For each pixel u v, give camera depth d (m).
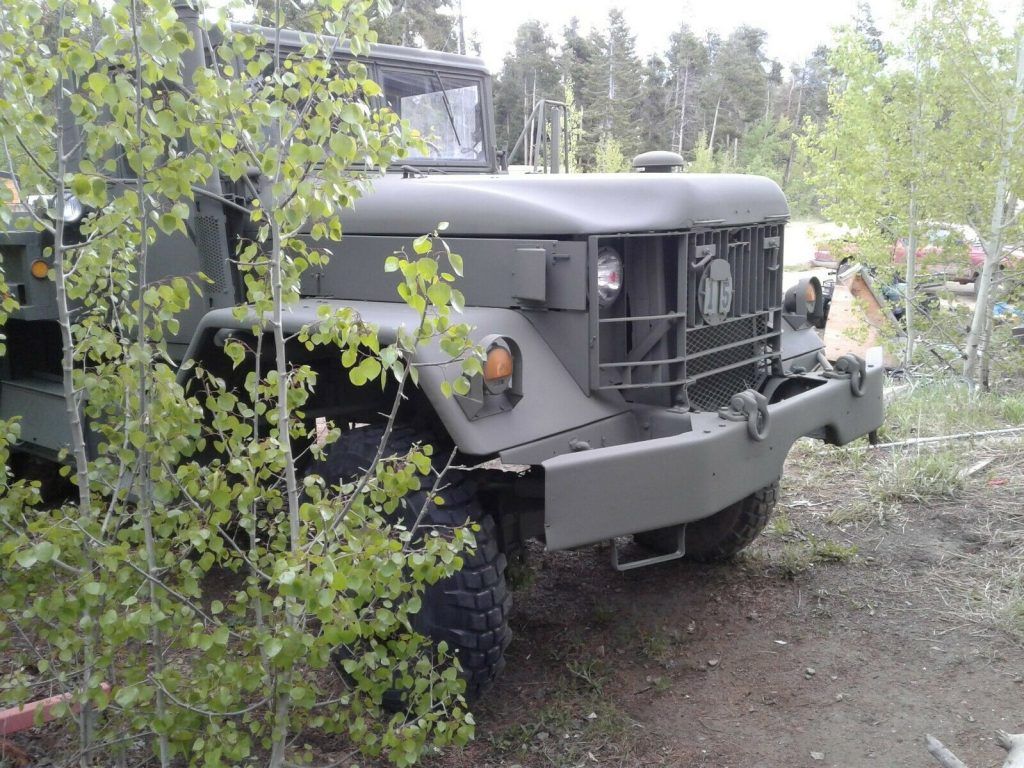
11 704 2.49
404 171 3.84
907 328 8.27
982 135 7.50
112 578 2.24
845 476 5.20
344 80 2.07
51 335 4.38
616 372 3.12
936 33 7.54
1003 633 3.38
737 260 3.39
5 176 2.49
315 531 2.21
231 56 2.07
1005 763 2.38
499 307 3.11
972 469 5.19
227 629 2.08
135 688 2.05
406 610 2.22
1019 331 8.98
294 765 2.30
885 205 8.22
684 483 2.81
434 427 3.09
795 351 3.83
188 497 2.24
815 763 2.67
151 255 3.85
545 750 2.76
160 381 2.14
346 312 2.08
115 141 2.03
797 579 3.90
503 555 2.86
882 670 3.17
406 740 2.26
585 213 3.01
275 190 2.05
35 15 2.05
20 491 2.34
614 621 3.59
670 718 2.93
